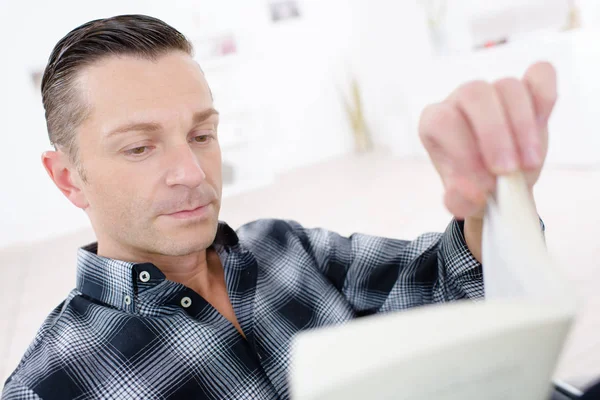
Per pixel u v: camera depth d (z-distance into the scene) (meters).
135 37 0.65
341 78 5.69
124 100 0.63
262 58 5.34
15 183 4.59
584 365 1.50
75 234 4.65
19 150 4.57
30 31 4.53
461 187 0.32
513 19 4.36
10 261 4.06
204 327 0.69
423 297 0.76
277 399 0.70
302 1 5.48
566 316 0.18
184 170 0.64
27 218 4.64
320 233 0.93
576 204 2.76
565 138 3.42
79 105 0.64
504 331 0.18
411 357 0.17
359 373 0.17
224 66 5.04
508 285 0.27
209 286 0.79
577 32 3.24
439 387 0.18
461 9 4.44
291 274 0.83
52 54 0.67
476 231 0.59
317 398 0.17
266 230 0.91
